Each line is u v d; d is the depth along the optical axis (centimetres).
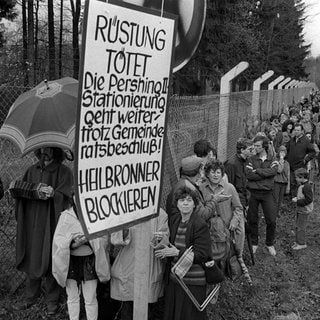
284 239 743
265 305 509
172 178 503
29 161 587
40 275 423
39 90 417
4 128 405
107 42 198
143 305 259
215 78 2523
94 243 384
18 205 430
